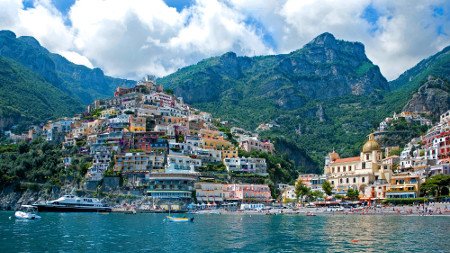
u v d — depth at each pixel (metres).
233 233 141.50
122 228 158.25
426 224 161.62
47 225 167.75
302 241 121.38
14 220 191.00
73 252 105.06
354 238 125.88
